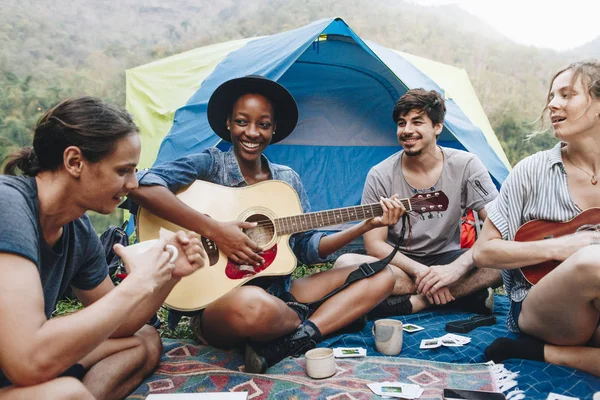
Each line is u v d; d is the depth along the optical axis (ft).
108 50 67.36
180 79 17.10
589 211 6.19
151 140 15.94
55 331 3.69
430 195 8.01
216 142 12.00
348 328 8.09
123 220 15.53
